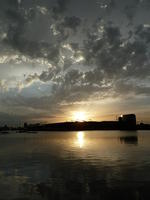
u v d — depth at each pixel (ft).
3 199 57.36
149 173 83.61
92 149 182.91
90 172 87.61
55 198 57.41
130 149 178.81
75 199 56.34
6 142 300.20
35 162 116.78
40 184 70.90
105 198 56.59
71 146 218.79
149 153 149.48
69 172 88.69
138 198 56.24
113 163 108.27
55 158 131.44
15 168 99.66
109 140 312.09
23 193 61.82
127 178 76.02
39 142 292.81
